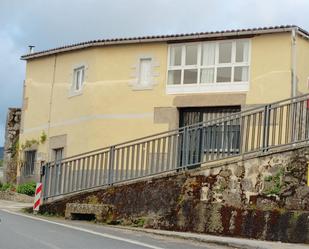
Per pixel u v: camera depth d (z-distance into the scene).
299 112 14.00
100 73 25.73
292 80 22.02
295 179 13.23
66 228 13.43
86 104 26.09
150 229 14.77
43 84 29.42
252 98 22.67
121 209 16.02
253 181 13.80
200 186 14.56
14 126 32.81
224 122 15.09
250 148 14.55
